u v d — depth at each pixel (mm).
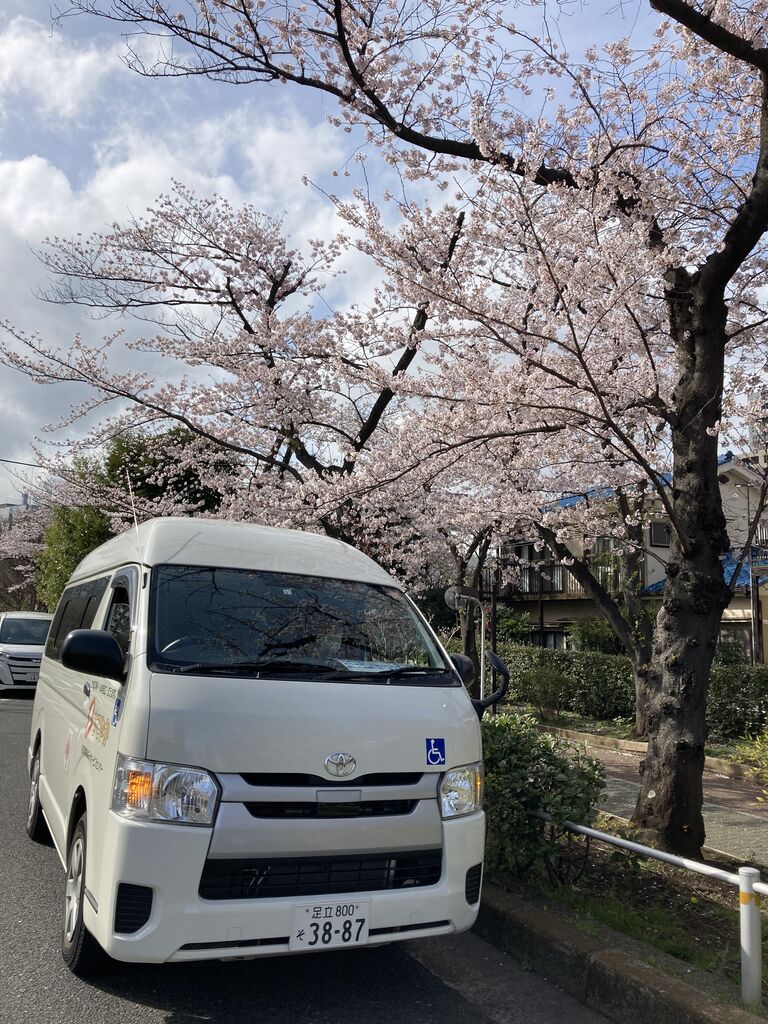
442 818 3584
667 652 6035
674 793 5812
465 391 8203
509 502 11148
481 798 3844
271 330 10609
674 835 5754
